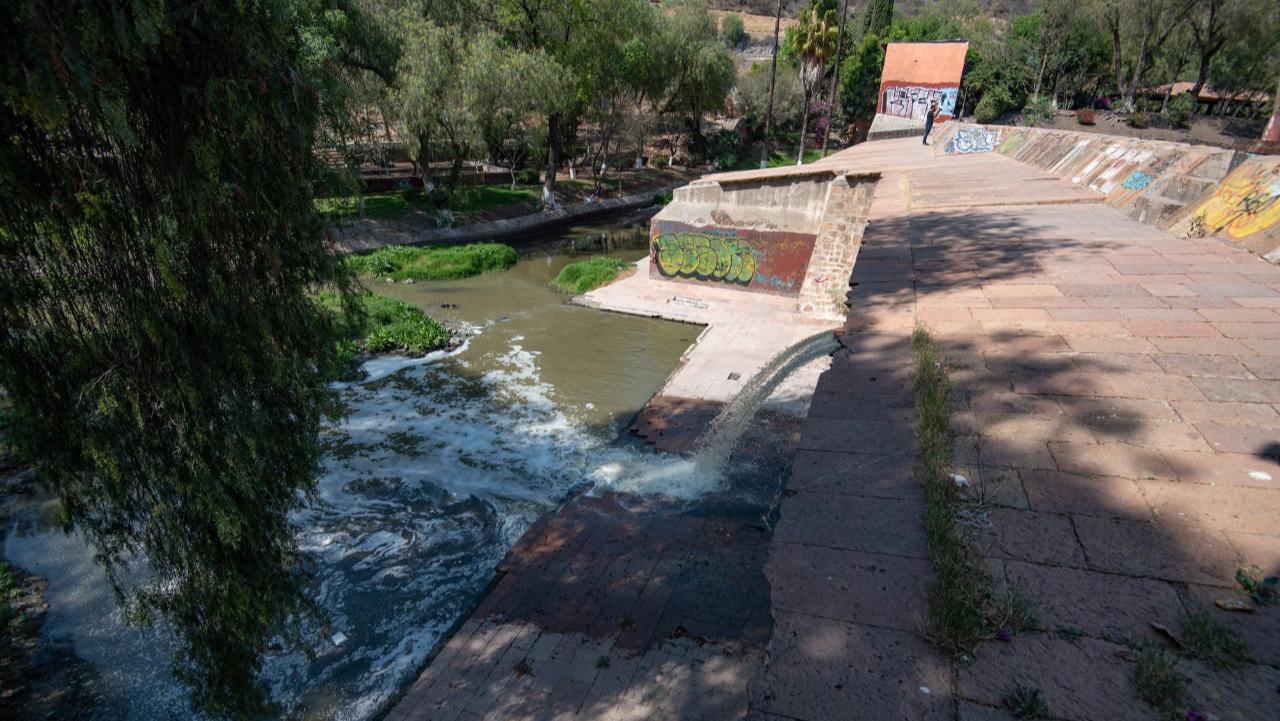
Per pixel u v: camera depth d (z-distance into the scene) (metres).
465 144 31.11
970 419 4.12
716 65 46.66
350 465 12.09
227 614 6.04
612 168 48.34
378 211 31.36
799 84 56.41
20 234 4.67
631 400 14.89
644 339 18.88
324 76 5.87
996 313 5.80
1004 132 20.55
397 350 17.81
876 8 58.31
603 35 34.25
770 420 12.98
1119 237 7.99
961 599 2.68
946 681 2.43
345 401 14.72
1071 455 3.66
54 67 4.00
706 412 13.91
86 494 5.54
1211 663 2.36
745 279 22.38
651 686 7.00
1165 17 39.66
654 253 23.80
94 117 4.41
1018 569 2.90
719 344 18.05
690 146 52.75
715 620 7.90
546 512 10.60
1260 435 3.66
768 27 88.88
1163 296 5.82
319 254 6.11
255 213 5.51
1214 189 8.09
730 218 22.20
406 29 27.55
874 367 5.04
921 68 39.84
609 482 11.33
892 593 2.86
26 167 4.48
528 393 15.31
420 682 7.27
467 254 27.14
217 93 4.95
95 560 5.91
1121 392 4.25
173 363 5.33
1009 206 10.60
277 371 5.79
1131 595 2.70
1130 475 3.44
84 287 5.00
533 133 34.75
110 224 4.89
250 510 5.96
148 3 4.33
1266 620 2.48
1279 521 3.01
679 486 11.02
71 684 7.55
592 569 8.99
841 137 59.41
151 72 4.73
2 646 8.00
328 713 7.01
